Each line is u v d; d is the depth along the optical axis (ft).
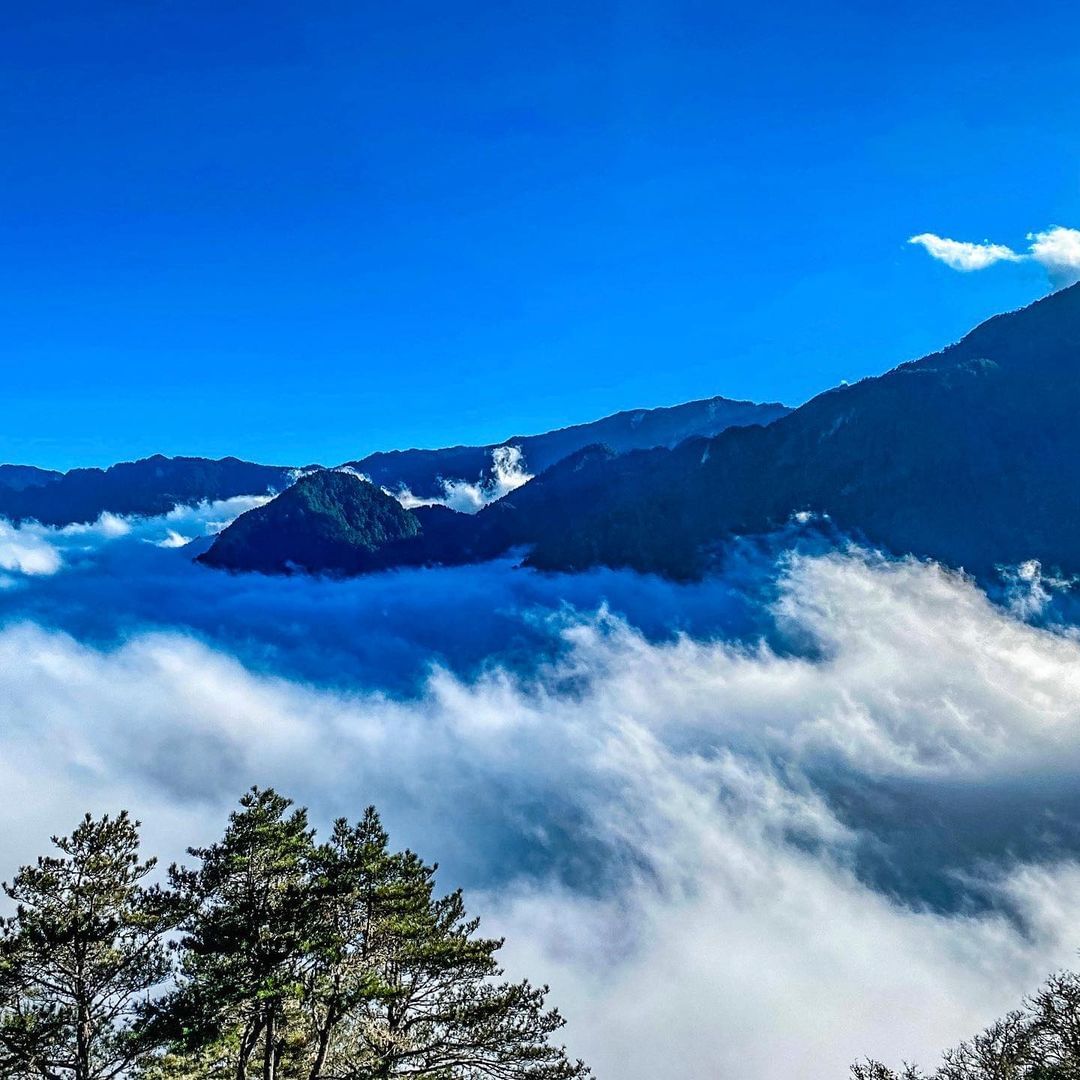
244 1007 64.95
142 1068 63.67
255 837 66.74
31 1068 57.62
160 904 64.80
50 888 58.65
